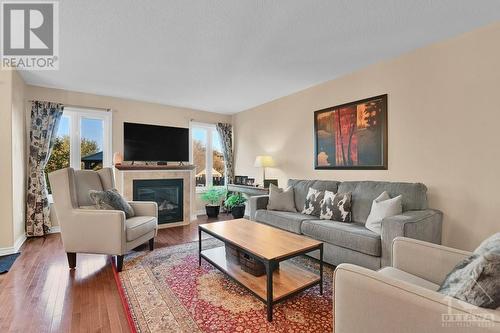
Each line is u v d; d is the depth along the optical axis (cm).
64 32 236
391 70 295
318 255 271
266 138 487
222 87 396
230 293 209
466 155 239
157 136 473
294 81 370
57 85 384
